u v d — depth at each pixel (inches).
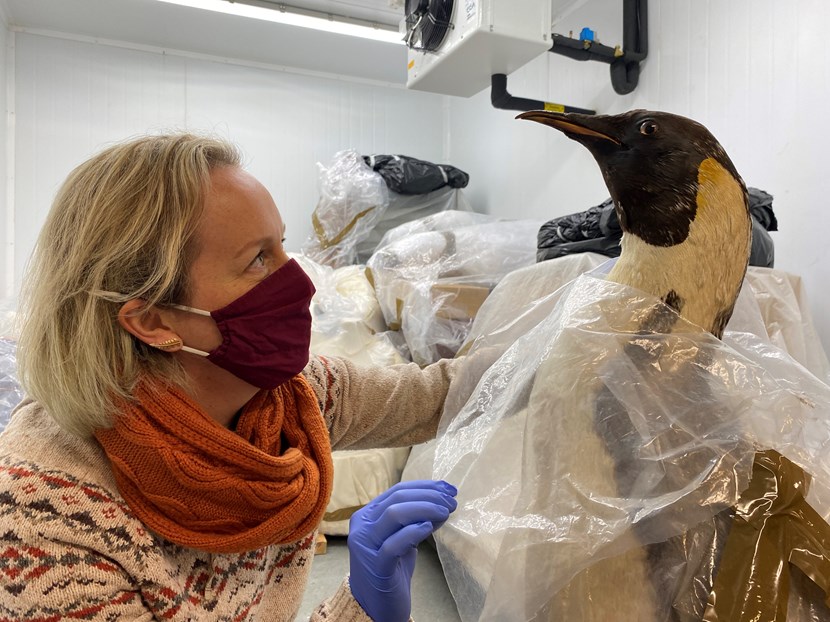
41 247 24.3
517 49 78.1
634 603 23.0
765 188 72.7
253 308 25.6
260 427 28.1
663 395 24.5
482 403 31.2
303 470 27.6
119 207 23.1
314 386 35.4
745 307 40.3
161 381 24.9
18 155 122.3
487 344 36.7
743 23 75.3
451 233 89.9
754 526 22.5
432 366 40.7
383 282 90.6
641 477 23.7
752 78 74.0
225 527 25.2
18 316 24.6
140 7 116.3
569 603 23.2
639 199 26.2
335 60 140.9
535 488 25.4
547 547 24.0
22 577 21.3
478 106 141.3
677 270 25.7
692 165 25.3
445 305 79.9
